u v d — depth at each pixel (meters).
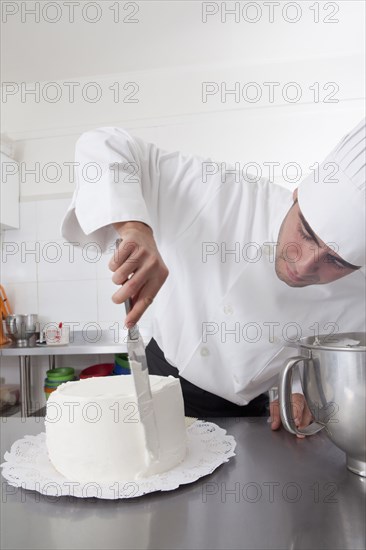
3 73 2.38
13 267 2.46
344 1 1.90
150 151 0.95
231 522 0.46
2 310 2.32
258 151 2.35
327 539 0.42
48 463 0.63
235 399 0.93
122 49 2.19
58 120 2.48
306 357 0.57
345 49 2.29
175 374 1.03
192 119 2.39
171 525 0.46
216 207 0.92
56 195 2.46
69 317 2.42
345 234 0.64
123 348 1.97
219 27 2.05
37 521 0.47
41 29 1.99
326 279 0.74
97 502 0.51
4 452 0.69
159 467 0.58
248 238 0.91
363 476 0.56
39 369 2.40
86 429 0.57
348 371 0.51
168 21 1.99
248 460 0.62
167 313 0.94
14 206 2.41
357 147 0.62
